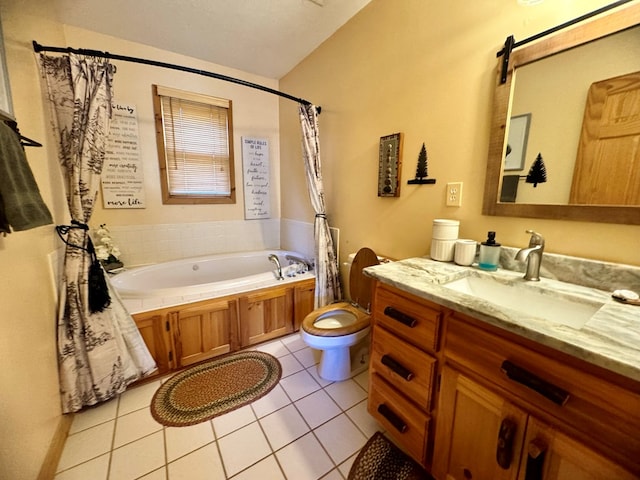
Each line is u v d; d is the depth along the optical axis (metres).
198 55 2.42
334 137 2.17
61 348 1.33
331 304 1.97
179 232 2.63
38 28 1.45
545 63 1.01
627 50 0.84
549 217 1.04
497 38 1.15
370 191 1.89
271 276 2.21
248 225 3.00
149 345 1.66
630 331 0.64
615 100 0.87
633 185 0.85
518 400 0.73
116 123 2.23
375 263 1.78
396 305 1.10
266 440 1.29
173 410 1.46
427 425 0.99
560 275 1.03
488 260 1.15
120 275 2.16
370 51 1.77
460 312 0.83
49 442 1.15
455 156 1.35
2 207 0.80
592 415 0.59
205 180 2.72
